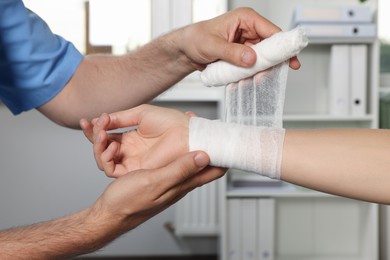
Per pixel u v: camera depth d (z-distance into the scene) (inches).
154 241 133.3
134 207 36.3
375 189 37.9
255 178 118.9
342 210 129.5
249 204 115.0
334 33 110.3
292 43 37.4
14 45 53.5
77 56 56.8
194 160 34.5
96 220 37.6
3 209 129.7
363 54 113.4
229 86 42.9
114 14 131.3
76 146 130.7
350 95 114.0
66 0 130.6
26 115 129.6
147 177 35.1
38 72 54.8
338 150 38.8
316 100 126.7
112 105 56.1
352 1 125.8
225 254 115.3
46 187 130.4
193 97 126.3
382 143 38.8
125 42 131.7
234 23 44.3
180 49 49.4
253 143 37.4
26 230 39.1
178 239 133.4
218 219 126.8
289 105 126.8
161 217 133.3
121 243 133.0
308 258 125.9
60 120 57.2
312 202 129.2
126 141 39.6
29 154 129.9
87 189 131.3
